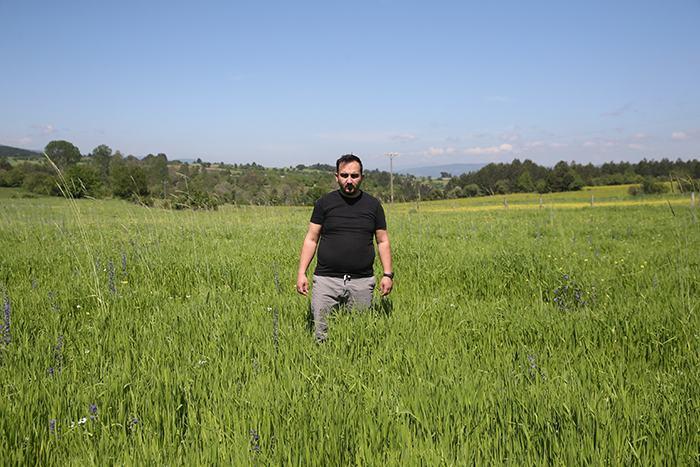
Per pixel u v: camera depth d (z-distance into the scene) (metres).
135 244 8.05
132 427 2.01
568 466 1.69
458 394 2.25
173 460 1.78
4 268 5.89
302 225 13.31
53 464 1.81
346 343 3.05
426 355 2.86
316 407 2.16
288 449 1.83
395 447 1.88
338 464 1.81
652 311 3.75
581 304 4.28
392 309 4.02
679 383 2.38
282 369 2.69
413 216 16.20
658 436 1.91
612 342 3.16
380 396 2.27
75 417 2.11
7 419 1.98
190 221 12.04
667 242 8.95
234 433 1.94
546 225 13.68
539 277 5.38
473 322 3.67
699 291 4.54
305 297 4.56
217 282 5.60
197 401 2.29
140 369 2.60
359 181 3.21
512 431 1.95
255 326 3.49
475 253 7.23
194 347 3.07
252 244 9.15
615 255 7.32
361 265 3.32
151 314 3.97
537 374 2.53
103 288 4.68
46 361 2.76
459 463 1.69
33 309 3.98
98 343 3.06
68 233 9.68
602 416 2.01
